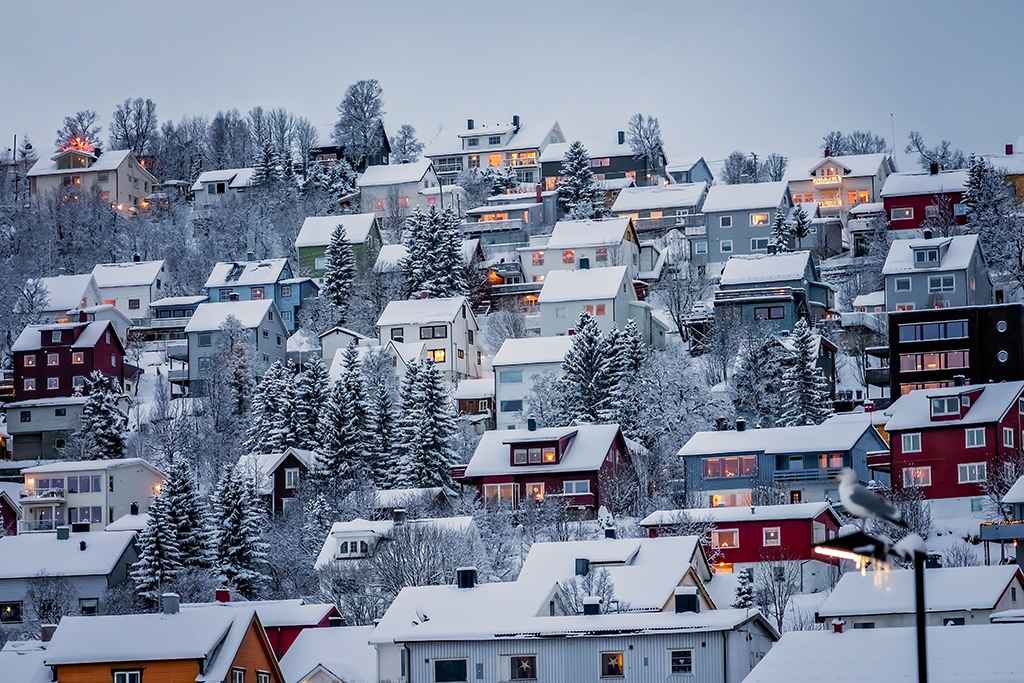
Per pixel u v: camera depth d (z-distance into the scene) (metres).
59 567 147.75
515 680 96.62
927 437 156.12
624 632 94.94
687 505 164.00
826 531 139.88
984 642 79.38
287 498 176.00
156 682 97.62
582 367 188.38
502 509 161.88
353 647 109.62
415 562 131.62
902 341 182.50
